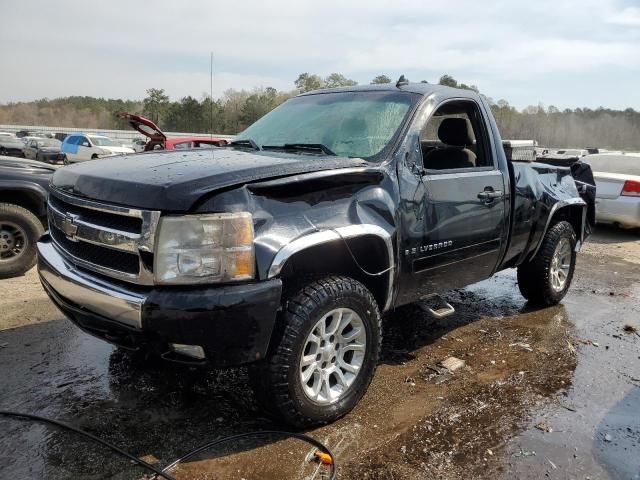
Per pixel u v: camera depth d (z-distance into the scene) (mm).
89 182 2875
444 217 3631
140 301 2512
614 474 2703
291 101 4508
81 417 3051
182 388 3430
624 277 6980
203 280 2510
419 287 3588
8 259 5777
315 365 2973
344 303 2982
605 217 10016
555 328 4820
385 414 3205
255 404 3271
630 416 3283
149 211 2523
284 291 2883
